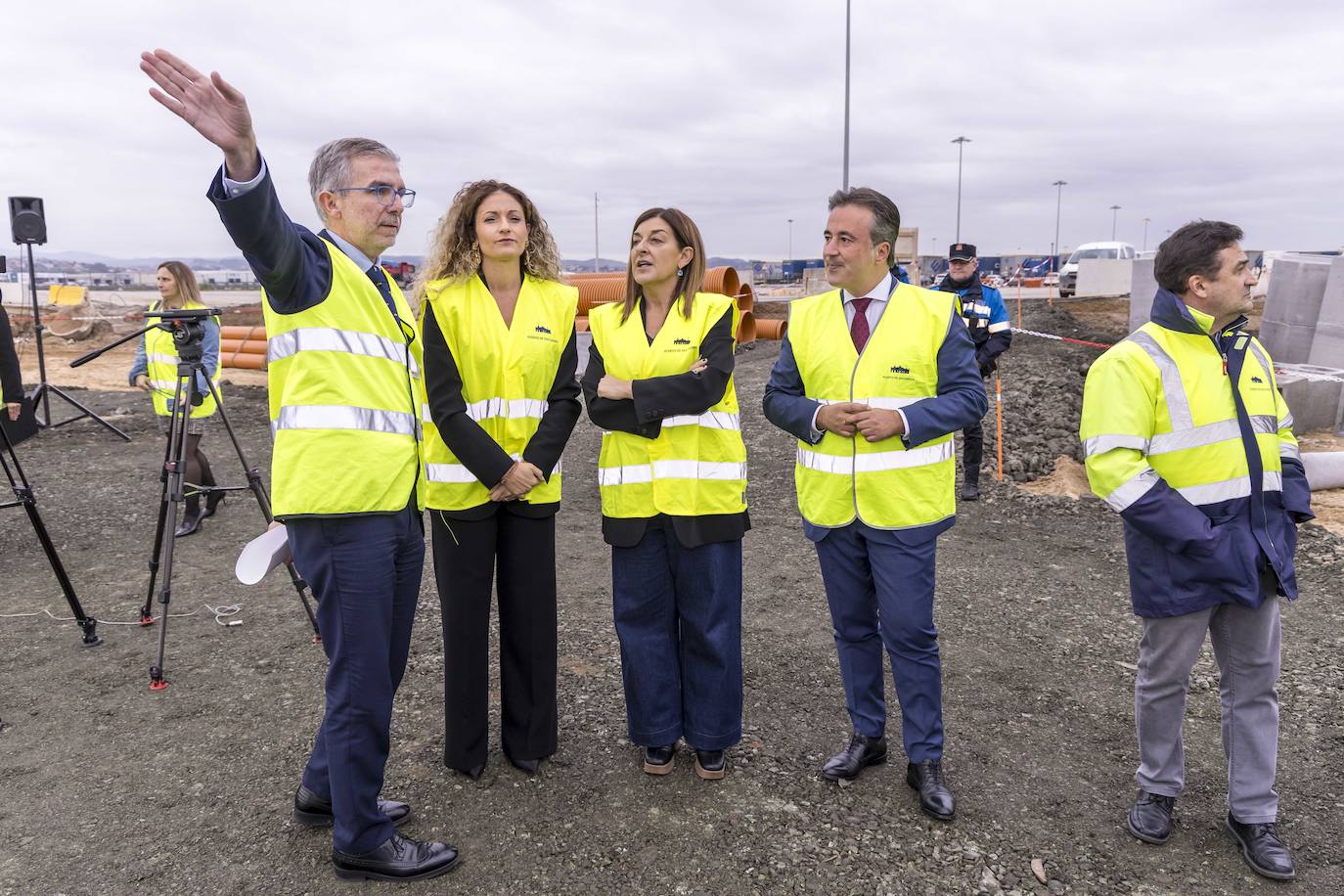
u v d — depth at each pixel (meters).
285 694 3.70
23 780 3.04
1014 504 6.53
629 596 2.96
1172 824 2.78
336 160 2.41
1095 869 2.56
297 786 2.99
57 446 9.04
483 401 2.82
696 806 2.87
